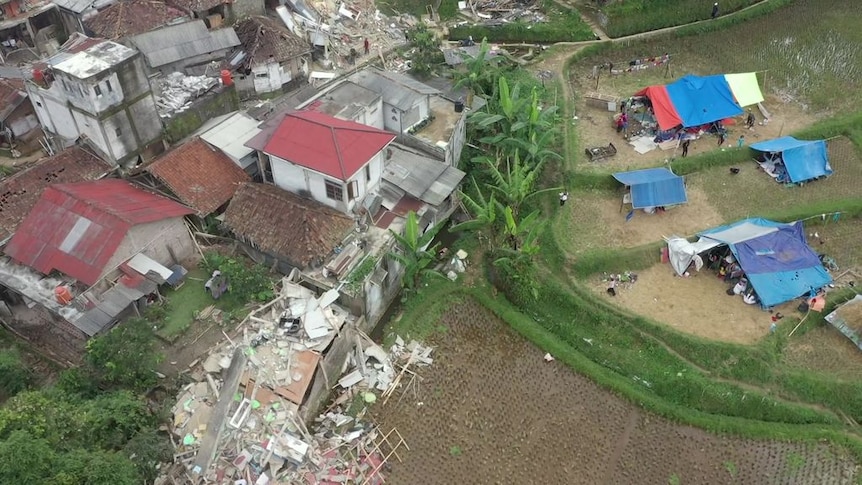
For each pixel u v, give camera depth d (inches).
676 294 1354.6
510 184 1386.6
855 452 1114.1
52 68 1336.1
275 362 1136.8
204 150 1456.7
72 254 1227.2
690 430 1151.6
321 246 1278.3
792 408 1173.1
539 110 1560.0
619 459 1108.5
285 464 1045.8
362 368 1202.0
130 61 1369.3
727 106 1688.0
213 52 1748.3
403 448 1104.2
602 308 1320.1
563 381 1219.9
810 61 2005.4
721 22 2106.3
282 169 1366.9
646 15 2092.8
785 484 1081.4
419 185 1435.8
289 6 2044.8
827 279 1323.8
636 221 1501.0
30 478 771.4
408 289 1354.6
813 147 1614.2
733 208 1537.9
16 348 1180.5
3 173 1539.1
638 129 1750.7
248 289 1255.5
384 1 2219.5
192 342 1221.1
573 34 2076.8
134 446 955.3
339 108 1451.8
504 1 2218.3
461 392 1195.3
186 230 1363.2
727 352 1232.8
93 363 1067.9
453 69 1838.1
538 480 1076.5
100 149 1438.2
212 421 1040.2
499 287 1385.3
